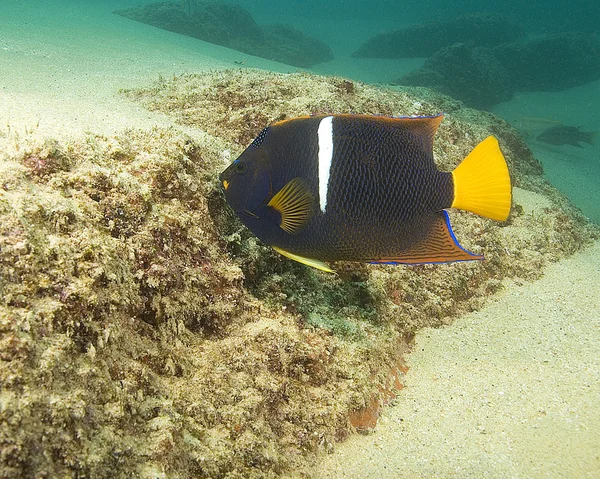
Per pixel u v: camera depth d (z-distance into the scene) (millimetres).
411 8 9844
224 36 4066
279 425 488
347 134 415
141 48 1814
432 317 739
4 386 315
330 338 568
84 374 360
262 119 815
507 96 3699
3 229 358
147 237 448
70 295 368
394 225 422
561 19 7598
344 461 507
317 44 4840
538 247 955
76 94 920
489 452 518
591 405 573
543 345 696
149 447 378
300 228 436
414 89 1979
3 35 1480
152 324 450
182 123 812
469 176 394
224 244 533
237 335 498
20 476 305
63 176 423
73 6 2920
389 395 596
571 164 2166
